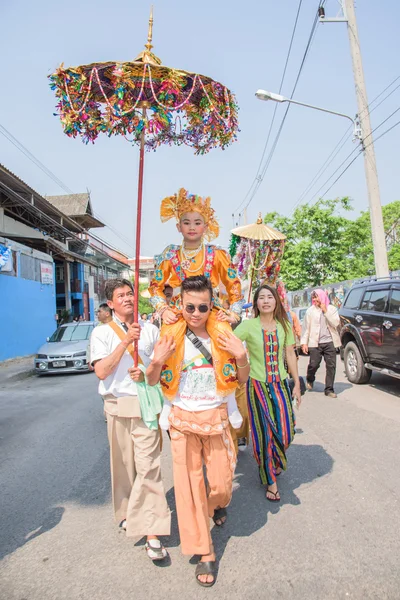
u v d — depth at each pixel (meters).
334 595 2.41
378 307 7.68
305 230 22.97
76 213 31.69
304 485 3.87
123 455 3.13
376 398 7.10
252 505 3.55
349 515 3.28
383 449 4.66
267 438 3.61
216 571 2.68
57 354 11.87
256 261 6.09
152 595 2.49
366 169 11.65
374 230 11.56
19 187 17.80
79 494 3.96
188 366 2.78
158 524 2.87
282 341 3.75
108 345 3.09
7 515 3.60
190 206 3.50
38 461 4.94
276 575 2.61
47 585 2.62
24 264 18.95
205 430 2.72
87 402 8.15
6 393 9.83
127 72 2.79
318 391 7.77
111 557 2.89
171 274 3.68
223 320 2.81
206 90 3.05
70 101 2.89
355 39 11.64
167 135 3.42
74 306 31.70
